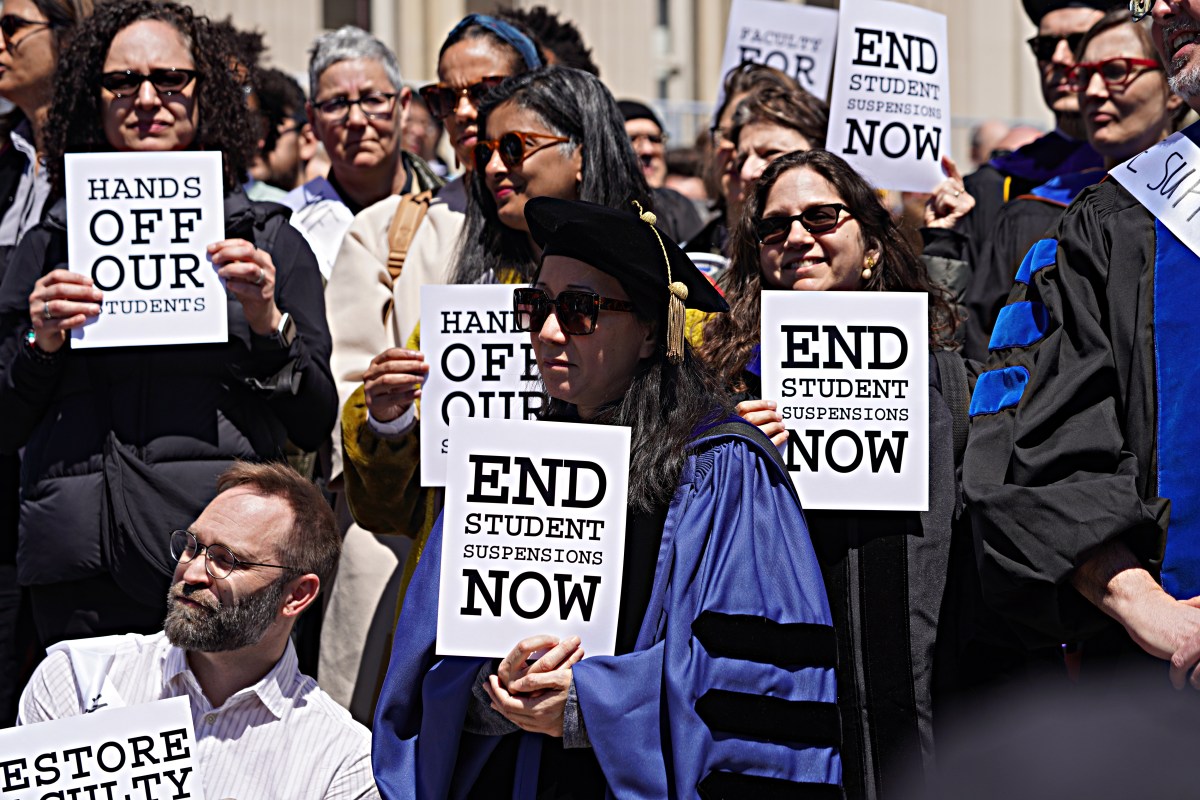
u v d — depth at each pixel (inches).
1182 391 122.7
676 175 365.1
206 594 140.5
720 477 117.7
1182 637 112.1
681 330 118.2
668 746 112.3
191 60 174.9
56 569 162.1
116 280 161.5
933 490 143.8
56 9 199.0
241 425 168.1
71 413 165.0
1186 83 123.6
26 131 205.6
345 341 186.5
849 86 202.7
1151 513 119.0
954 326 164.4
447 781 120.5
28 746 131.0
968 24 608.4
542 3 546.3
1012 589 121.1
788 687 113.4
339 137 224.1
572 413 127.4
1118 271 126.9
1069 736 132.3
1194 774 121.8
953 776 138.5
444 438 157.6
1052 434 124.1
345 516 188.5
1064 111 226.5
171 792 133.3
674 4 606.9
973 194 227.1
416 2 517.0
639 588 117.6
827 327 143.0
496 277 167.9
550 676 112.3
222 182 164.2
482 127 170.4
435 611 124.6
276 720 142.6
